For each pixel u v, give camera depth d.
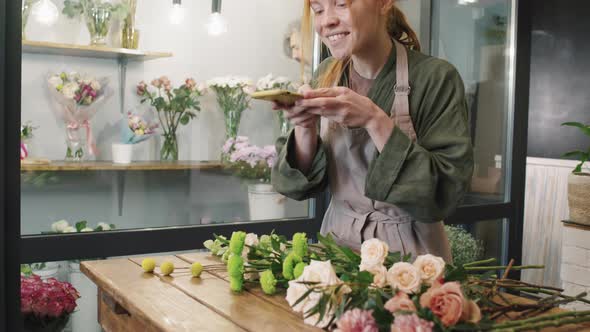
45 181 2.54
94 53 2.67
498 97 3.52
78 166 2.62
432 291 0.86
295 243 1.20
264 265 1.24
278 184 1.51
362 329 0.81
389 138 1.25
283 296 1.17
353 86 1.50
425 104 1.38
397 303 0.85
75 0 2.59
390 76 1.42
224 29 3.00
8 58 2.06
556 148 4.23
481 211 3.42
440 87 1.37
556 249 4.16
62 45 2.57
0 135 2.04
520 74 3.54
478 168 3.44
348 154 1.45
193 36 2.93
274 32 3.12
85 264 1.46
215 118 2.97
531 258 4.31
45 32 2.53
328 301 0.92
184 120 2.89
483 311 1.01
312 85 1.66
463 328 0.85
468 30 3.41
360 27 1.29
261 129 3.10
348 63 1.51
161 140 2.85
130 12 2.72
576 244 3.45
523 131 3.58
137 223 2.78
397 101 1.39
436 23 3.30
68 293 2.36
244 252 1.32
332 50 1.33
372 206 1.44
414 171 1.25
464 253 3.42
